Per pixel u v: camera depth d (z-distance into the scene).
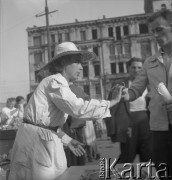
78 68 2.40
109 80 31.58
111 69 32.41
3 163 4.13
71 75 2.40
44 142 2.23
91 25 32.56
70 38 32.16
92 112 2.13
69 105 2.13
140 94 2.92
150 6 18.86
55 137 2.27
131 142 3.87
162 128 2.65
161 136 2.67
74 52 2.34
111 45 32.47
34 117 2.28
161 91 2.49
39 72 2.66
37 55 31.62
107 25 32.44
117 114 3.87
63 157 2.31
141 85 2.91
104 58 32.41
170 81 2.62
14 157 2.28
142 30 31.53
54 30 32.16
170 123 2.63
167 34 2.57
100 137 10.64
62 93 2.16
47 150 2.22
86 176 1.91
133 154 3.90
